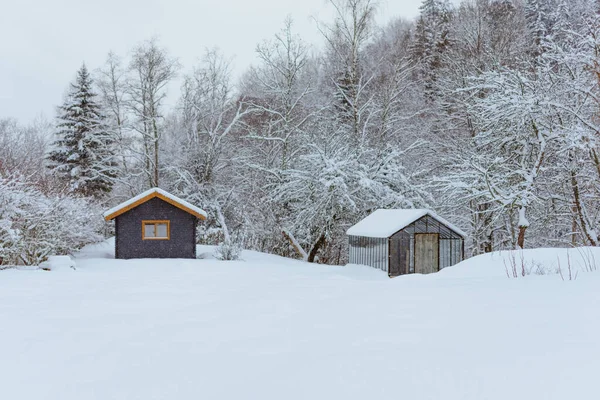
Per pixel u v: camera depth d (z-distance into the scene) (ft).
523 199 65.77
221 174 122.11
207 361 16.26
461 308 20.66
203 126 125.39
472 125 90.74
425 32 150.61
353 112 105.60
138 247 79.97
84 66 140.36
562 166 68.18
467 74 90.74
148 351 18.31
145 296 35.01
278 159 112.98
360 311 22.30
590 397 10.56
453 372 12.64
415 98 123.85
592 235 67.21
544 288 23.72
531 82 68.85
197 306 28.81
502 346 14.44
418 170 99.96
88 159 134.82
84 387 14.83
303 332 19.21
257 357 16.17
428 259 69.36
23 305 31.19
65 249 74.43
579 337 14.64
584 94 65.21
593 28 63.67
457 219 91.97
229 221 118.01
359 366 13.79
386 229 68.90
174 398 13.20
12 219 63.10
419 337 16.56
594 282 24.03
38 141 183.73
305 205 93.45
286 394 12.44
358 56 110.11
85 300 33.17
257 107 121.60
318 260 101.35
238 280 48.21
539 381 11.57
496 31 104.06
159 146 129.90
